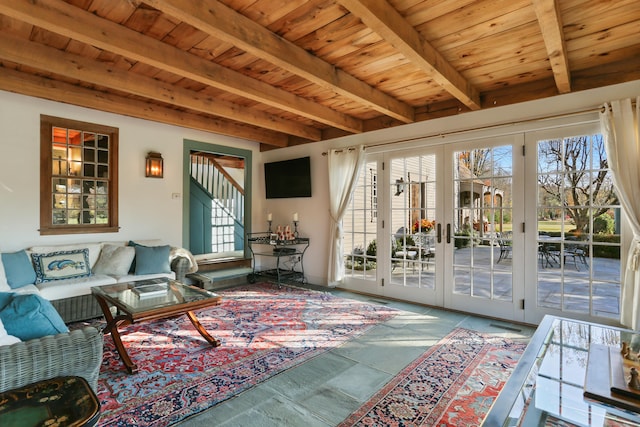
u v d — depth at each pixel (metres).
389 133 4.54
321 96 3.89
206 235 6.58
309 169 5.43
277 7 2.18
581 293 3.23
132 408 1.97
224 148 5.64
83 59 2.92
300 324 3.45
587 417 1.34
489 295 3.75
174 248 4.50
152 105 4.19
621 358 1.64
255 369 2.47
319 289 5.04
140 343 2.95
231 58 2.91
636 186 2.82
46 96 3.40
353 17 2.29
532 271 3.43
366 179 4.86
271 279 5.71
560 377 1.58
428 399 2.09
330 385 2.25
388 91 3.70
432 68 2.69
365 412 1.95
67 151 4.07
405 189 4.41
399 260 4.48
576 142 3.21
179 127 5.02
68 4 2.12
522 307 3.50
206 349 2.83
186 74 2.84
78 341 1.61
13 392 1.38
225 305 4.13
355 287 4.91
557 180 3.32
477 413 1.94
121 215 4.43
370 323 3.49
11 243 3.64
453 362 2.59
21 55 2.60
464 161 3.90
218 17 2.12
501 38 2.55
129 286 3.08
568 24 2.34
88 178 4.20
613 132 2.90
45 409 1.27
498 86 3.53
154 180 4.74
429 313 3.86
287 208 5.82
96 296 2.98
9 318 1.62
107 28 2.31
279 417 1.90
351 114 4.56
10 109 3.63
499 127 3.59
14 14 1.95
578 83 3.13
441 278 4.07
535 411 1.36
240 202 7.34
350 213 5.05
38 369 1.48
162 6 1.89
